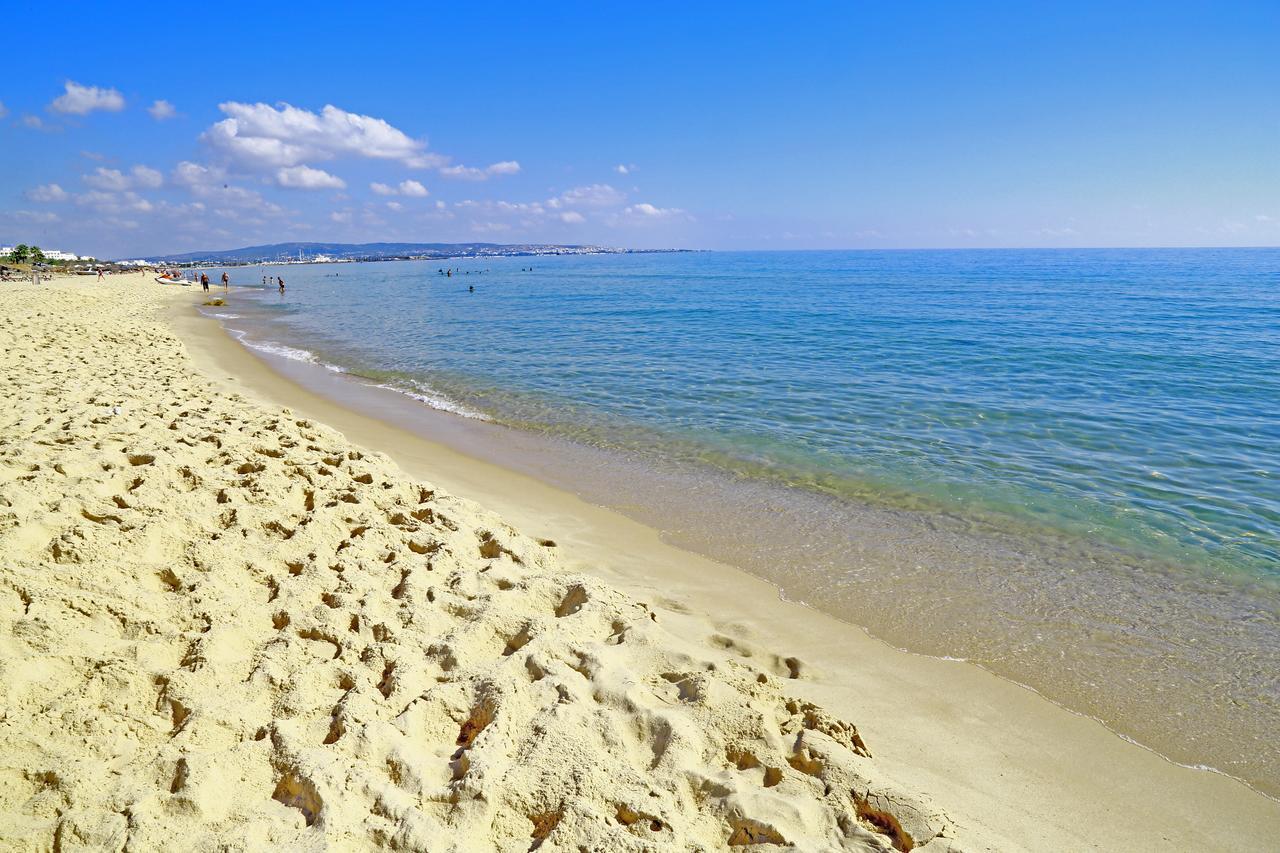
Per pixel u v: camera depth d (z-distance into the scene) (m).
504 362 21.44
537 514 8.41
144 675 3.96
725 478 10.08
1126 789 4.13
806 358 21.16
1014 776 4.18
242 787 3.35
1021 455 11.00
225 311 41.53
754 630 5.79
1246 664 5.48
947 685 5.13
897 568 7.14
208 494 6.63
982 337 25.22
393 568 5.66
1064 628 6.00
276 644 4.42
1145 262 134.75
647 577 6.71
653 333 28.53
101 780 3.26
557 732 3.76
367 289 70.31
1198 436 11.92
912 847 3.33
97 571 4.85
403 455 10.97
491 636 4.81
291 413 11.30
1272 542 7.73
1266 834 3.83
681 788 3.50
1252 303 38.84
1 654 3.80
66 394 11.12
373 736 3.67
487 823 3.24
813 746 3.83
